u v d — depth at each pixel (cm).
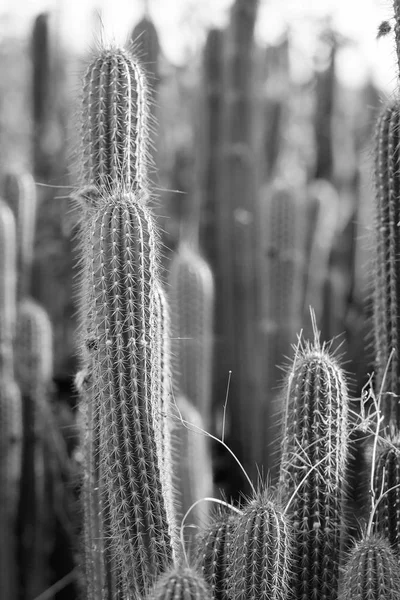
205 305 248
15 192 269
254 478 265
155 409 175
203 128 322
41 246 320
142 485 174
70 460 248
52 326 313
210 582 172
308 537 175
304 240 309
